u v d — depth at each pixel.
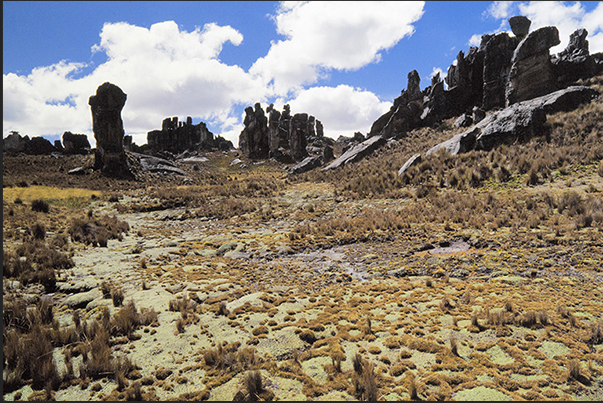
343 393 4.85
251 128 87.19
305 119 112.69
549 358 5.41
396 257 12.41
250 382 4.98
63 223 20.81
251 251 15.44
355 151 44.31
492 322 6.61
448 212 16.98
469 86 44.62
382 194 25.12
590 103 25.44
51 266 12.34
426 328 6.65
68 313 8.71
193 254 15.51
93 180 44.19
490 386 4.81
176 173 58.41
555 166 19.30
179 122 107.19
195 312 8.30
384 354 5.85
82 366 5.84
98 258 14.22
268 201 30.06
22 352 5.99
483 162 23.14
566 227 11.76
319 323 7.20
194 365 5.88
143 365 6.02
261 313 8.02
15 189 32.38
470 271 9.88
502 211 15.22
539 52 31.50
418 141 39.28
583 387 4.70
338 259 13.20
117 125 48.59
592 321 6.36
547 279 8.54
